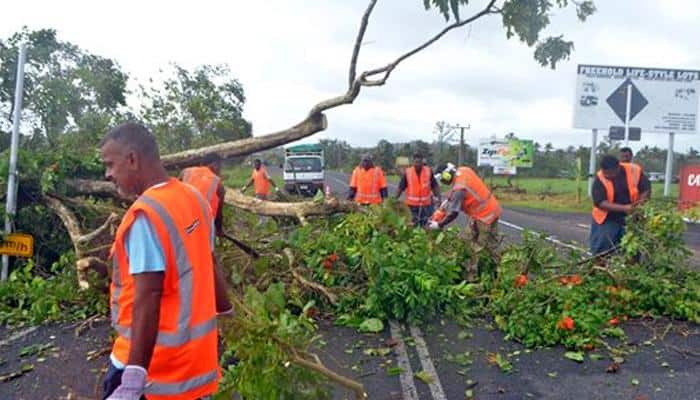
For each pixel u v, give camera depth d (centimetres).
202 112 1423
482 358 461
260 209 706
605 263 626
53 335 503
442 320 558
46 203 653
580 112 2502
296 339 293
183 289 216
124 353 220
